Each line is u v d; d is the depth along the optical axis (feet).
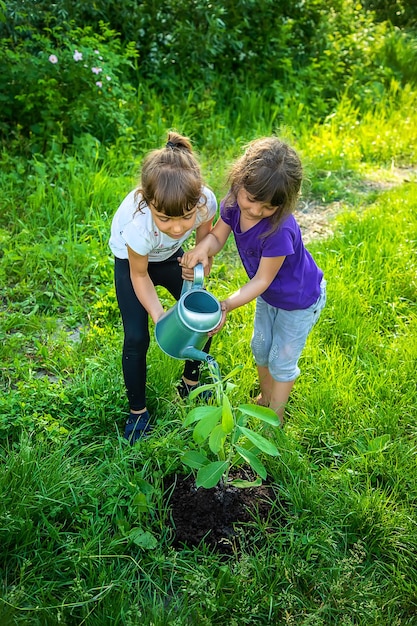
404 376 10.84
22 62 16.61
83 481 8.64
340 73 22.11
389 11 30.04
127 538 8.13
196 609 7.41
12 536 7.93
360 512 8.59
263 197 7.67
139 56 19.12
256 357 9.89
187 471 8.98
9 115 16.76
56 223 14.34
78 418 9.85
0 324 11.64
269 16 21.49
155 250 8.78
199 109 18.84
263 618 7.59
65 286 12.63
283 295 8.91
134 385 9.38
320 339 11.58
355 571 8.02
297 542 8.23
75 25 18.89
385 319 12.42
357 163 18.52
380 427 9.98
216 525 8.50
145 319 9.18
